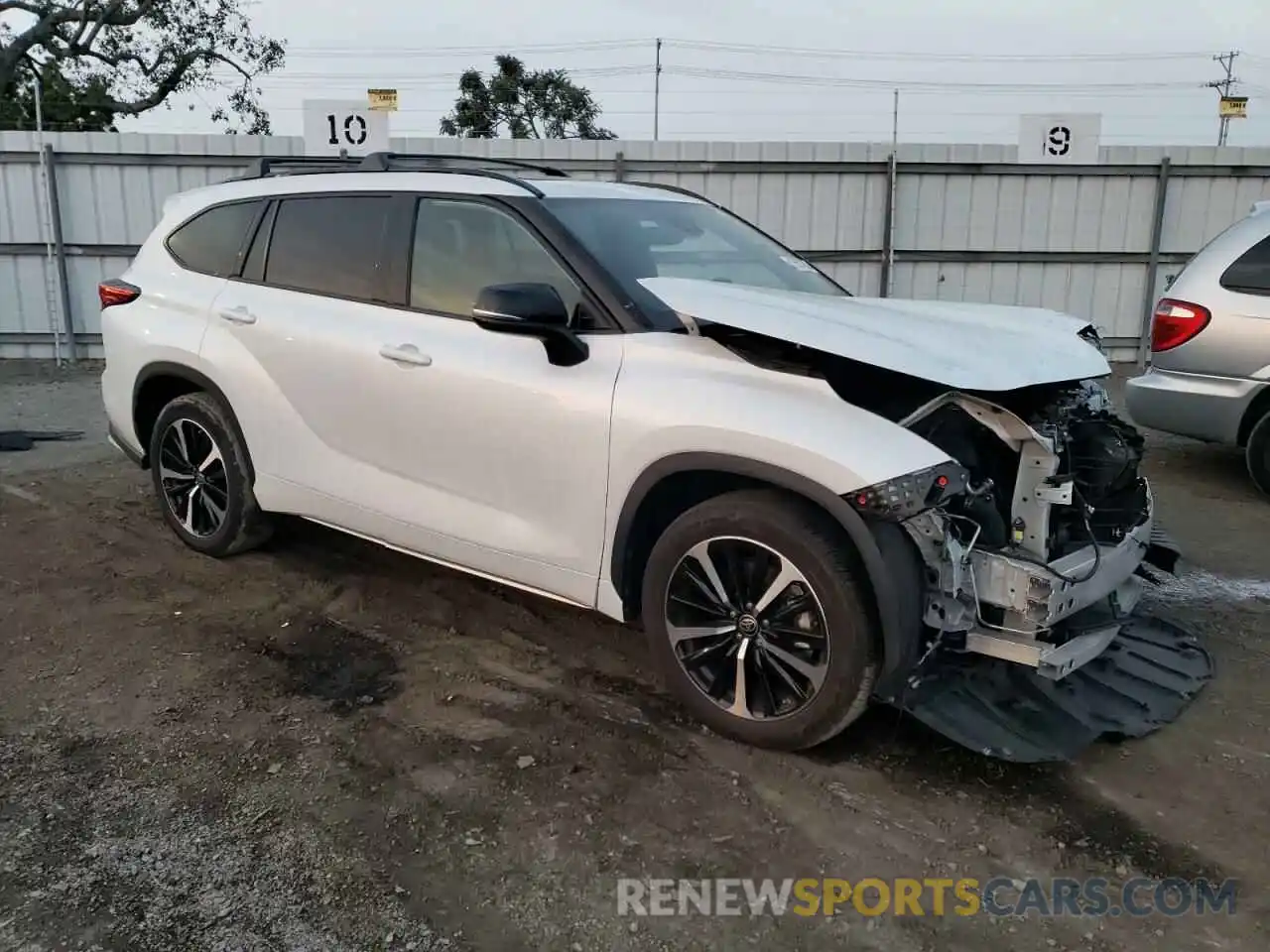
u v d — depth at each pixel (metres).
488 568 3.99
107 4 27.80
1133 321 12.47
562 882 2.83
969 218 12.12
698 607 3.49
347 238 4.43
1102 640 3.55
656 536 3.68
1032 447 3.19
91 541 5.48
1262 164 11.90
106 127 29.12
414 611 4.61
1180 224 12.13
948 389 3.26
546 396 3.66
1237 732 3.65
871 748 3.49
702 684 3.54
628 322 3.60
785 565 3.24
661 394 3.41
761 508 3.26
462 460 3.94
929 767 3.39
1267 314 6.21
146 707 3.75
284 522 5.23
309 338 4.40
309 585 4.89
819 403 3.20
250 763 3.39
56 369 11.57
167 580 4.94
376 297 4.28
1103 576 3.45
